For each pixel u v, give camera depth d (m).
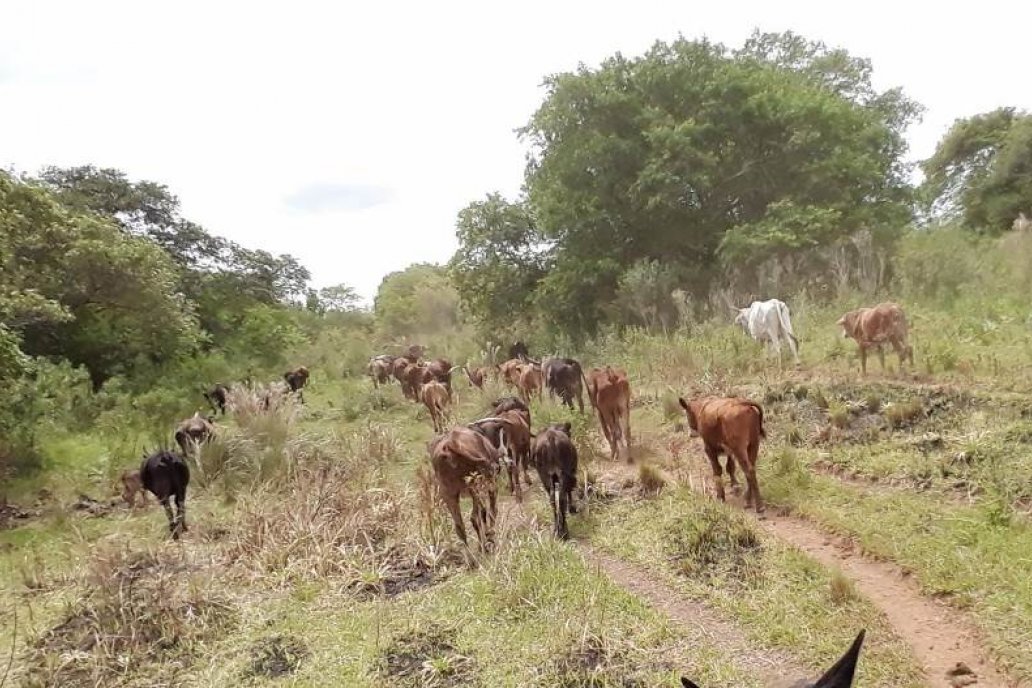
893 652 4.99
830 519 7.05
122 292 18.47
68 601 7.01
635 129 19.58
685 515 7.48
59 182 25.70
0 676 5.88
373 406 17.47
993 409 8.44
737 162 18.86
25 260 16.02
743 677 4.91
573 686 5.04
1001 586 5.44
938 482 7.34
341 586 7.05
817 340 12.64
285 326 28.86
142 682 5.74
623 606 5.96
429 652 5.71
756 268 17.20
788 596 5.84
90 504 10.98
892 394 9.44
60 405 15.08
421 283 38.66
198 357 23.22
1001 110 27.02
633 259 20.14
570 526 8.02
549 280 20.91
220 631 6.38
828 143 18.33
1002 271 14.25
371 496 8.84
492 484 7.53
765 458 8.88
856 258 16.50
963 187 26.78
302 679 5.52
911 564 6.02
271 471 11.02
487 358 22.06
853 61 24.11
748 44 24.45
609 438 10.24
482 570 6.85
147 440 14.43
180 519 9.11
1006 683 4.59
